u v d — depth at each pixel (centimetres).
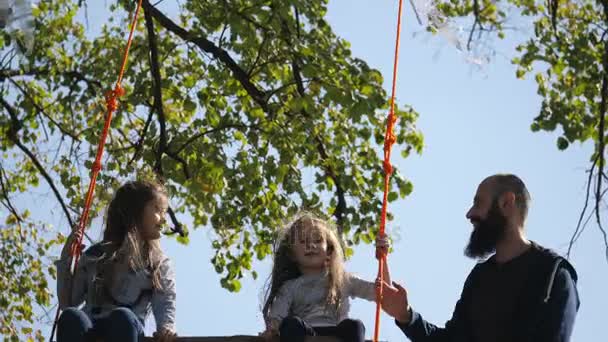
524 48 1986
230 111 2092
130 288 1259
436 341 1284
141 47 2139
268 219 2025
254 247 2047
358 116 1956
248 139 2044
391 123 1302
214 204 2038
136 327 1224
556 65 1944
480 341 1251
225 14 2022
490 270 1268
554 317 1219
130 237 1267
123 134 2080
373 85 1994
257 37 2041
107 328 1224
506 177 1292
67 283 1259
